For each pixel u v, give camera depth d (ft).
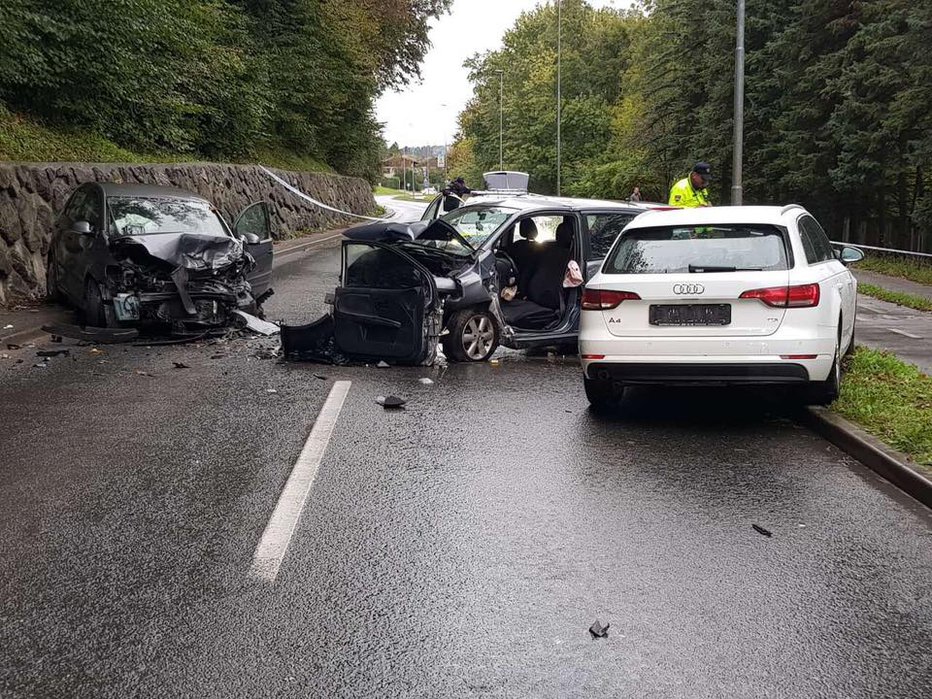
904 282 64.54
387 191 466.70
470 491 18.48
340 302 31.94
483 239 33.19
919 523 16.81
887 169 75.36
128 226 38.14
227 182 82.48
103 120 65.57
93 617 12.78
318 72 116.57
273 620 12.73
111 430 22.86
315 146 130.72
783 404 26.81
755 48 102.22
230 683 11.06
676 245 23.93
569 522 16.72
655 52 129.80
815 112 84.43
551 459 20.86
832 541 15.87
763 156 99.50
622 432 23.41
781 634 12.37
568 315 33.01
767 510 17.48
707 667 11.47
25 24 51.39
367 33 136.67
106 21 57.98
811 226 26.86
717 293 22.68
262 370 30.91
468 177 355.77
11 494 17.97
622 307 23.54
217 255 36.65
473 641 12.16
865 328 41.91
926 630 12.51
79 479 18.93
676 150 127.44
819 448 21.95
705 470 20.08
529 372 31.27
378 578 14.19
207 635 12.28
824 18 84.02
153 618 12.76
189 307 35.40
